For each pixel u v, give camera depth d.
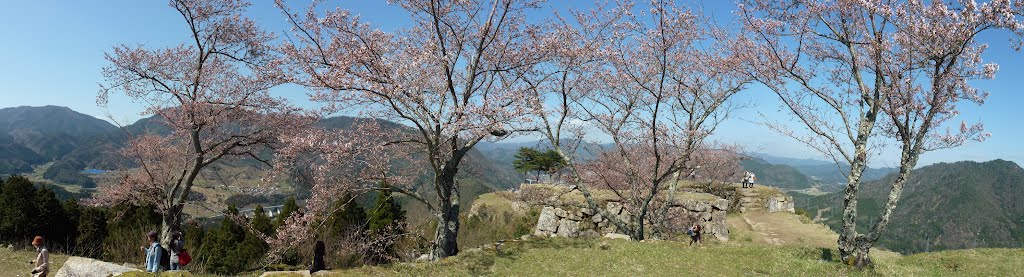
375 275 12.80
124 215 26.42
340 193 16.11
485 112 14.27
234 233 24.14
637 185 22.92
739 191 38.22
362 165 16.06
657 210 24.94
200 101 21.12
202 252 23.31
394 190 16.48
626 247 16.95
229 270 21.83
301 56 14.66
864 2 12.94
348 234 22.41
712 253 16.36
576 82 19.38
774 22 15.03
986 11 11.14
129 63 20.91
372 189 16.31
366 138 15.68
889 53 13.70
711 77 19.77
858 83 14.21
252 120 22.95
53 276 17.52
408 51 15.62
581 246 17.11
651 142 22.27
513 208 32.19
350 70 13.94
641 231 20.12
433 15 15.04
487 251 16.06
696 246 17.50
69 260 13.71
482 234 30.69
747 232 29.41
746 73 16.70
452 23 16.97
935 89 12.59
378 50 15.02
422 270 13.70
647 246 17.30
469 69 16.78
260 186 18.73
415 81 14.66
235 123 23.14
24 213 23.36
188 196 23.61
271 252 17.08
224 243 22.55
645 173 25.77
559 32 17.73
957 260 16.34
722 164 33.00
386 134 16.62
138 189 23.28
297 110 23.50
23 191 23.88
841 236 14.74
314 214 16.28
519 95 15.62
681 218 26.22
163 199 22.95
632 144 23.52
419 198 16.64
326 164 15.04
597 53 17.75
